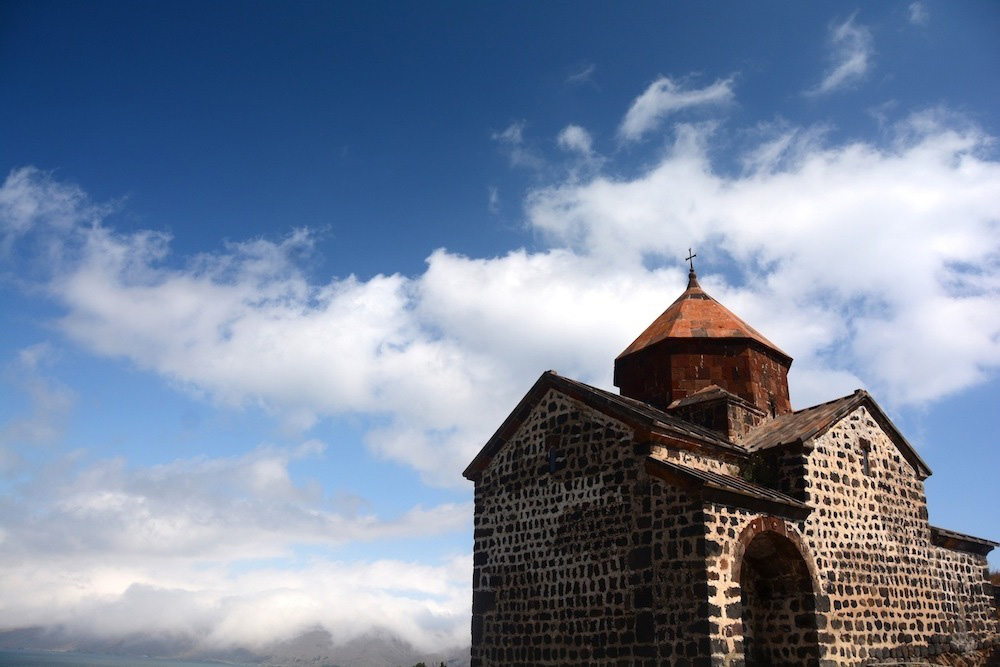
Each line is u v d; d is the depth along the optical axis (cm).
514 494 2172
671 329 2705
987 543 2580
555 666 1888
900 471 2377
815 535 1958
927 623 2219
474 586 2183
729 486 1730
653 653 1673
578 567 1917
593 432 2005
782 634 1889
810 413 2294
